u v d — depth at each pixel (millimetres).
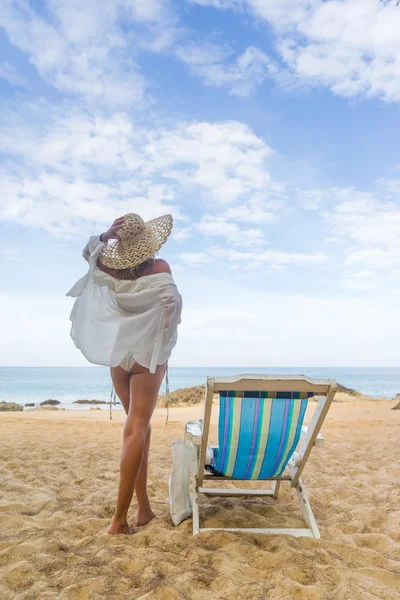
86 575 2066
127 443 2561
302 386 2420
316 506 3430
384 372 134500
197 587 1999
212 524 2822
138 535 2523
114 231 2682
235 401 2426
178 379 69188
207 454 2689
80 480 4020
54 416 12281
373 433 7906
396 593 2023
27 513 3115
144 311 2631
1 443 5918
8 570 2111
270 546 2494
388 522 3127
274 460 2625
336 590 2016
